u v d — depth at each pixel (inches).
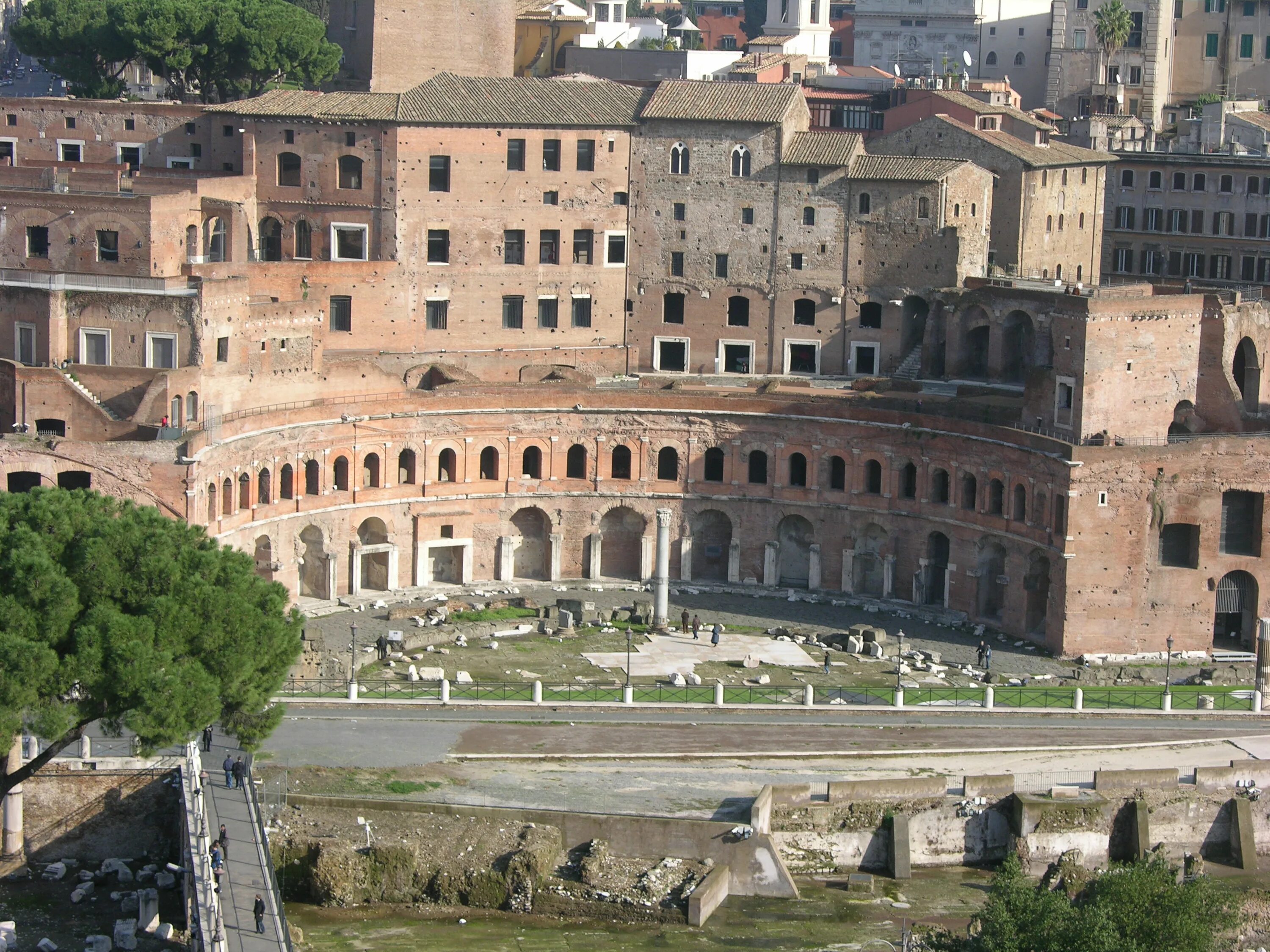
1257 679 7165.4
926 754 6328.7
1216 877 6151.6
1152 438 7829.7
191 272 7608.3
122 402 7268.7
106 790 5580.7
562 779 6003.9
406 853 5605.3
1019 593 7687.0
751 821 5757.9
